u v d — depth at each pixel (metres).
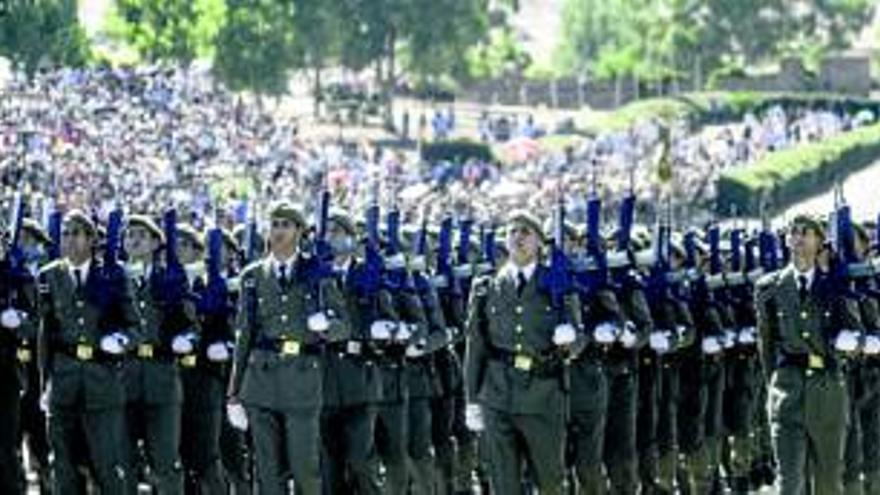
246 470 51.94
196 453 50.44
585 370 49.28
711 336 56.88
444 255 55.00
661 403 55.38
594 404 49.22
